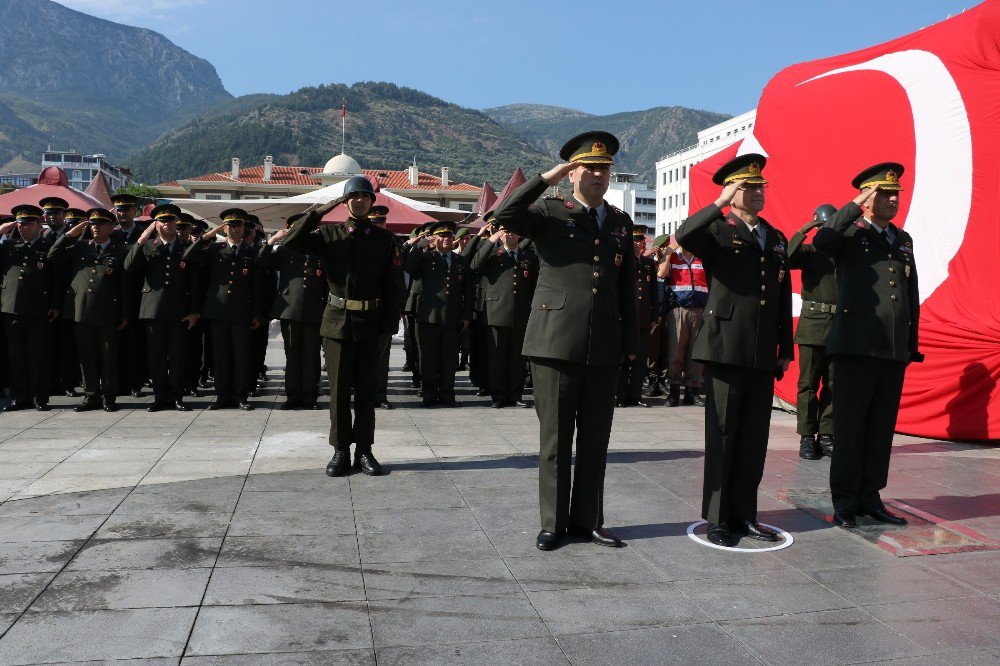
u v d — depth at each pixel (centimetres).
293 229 539
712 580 375
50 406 855
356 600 343
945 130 766
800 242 647
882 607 346
